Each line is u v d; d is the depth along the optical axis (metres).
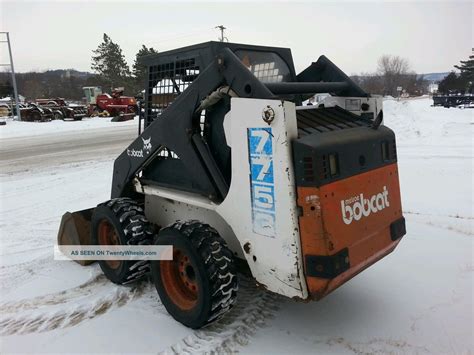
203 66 3.26
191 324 3.03
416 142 10.95
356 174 2.72
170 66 3.60
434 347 2.81
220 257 2.85
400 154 9.39
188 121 3.13
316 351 2.80
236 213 2.84
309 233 2.47
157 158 3.77
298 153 2.42
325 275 2.46
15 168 10.40
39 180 8.84
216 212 3.25
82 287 3.90
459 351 2.76
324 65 3.68
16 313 3.46
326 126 2.89
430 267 3.99
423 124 13.73
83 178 8.91
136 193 4.26
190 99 3.08
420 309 3.28
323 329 3.05
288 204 2.47
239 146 2.71
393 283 3.71
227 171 3.07
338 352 2.79
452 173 7.49
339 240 2.54
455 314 3.19
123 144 14.56
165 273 3.26
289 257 2.54
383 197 2.99
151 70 3.83
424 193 6.41
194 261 2.88
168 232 3.10
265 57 3.64
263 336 2.99
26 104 32.41
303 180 2.43
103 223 4.03
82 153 12.64
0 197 7.50
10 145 15.52
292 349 2.83
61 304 3.59
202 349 2.86
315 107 3.48
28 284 3.98
